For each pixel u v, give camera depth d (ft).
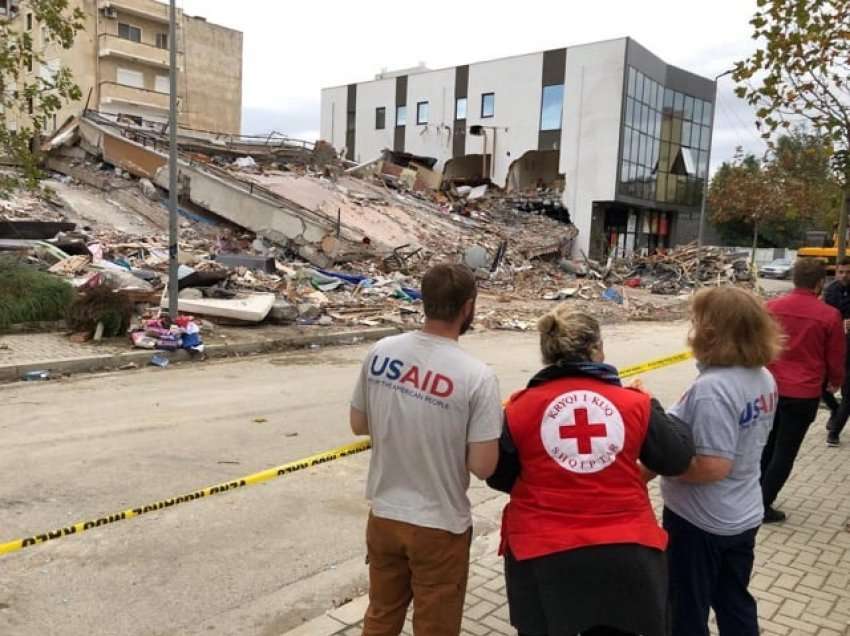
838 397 29.55
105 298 38.27
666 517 9.43
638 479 7.77
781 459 15.47
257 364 37.45
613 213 136.67
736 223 185.37
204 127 195.11
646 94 132.36
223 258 65.72
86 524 11.23
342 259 74.79
